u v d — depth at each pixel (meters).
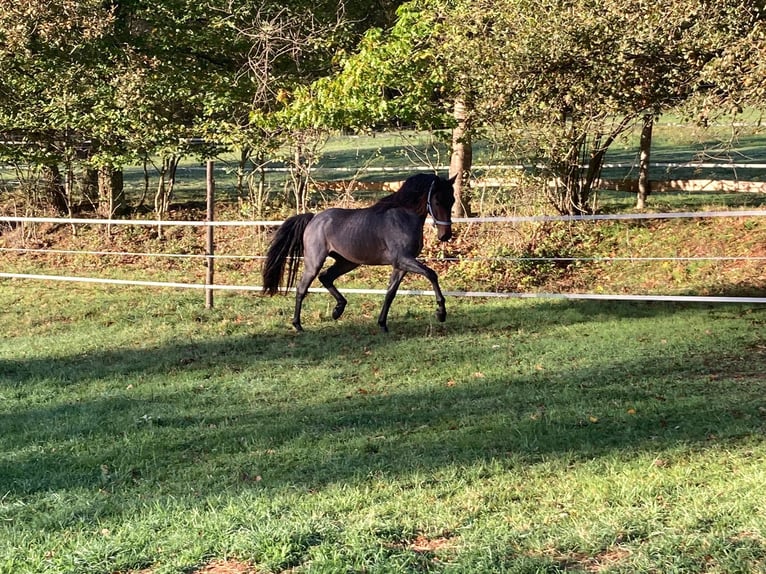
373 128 15.09
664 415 6.73
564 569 4.09
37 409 7.83
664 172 20.03
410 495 5.23
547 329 10.51
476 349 9.58
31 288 14.62
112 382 8.76
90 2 14.94
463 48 11.81
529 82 11.27
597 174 14.86
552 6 10.93
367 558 4.25
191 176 24.80
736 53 9.49
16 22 14.72
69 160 17.12
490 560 4.14
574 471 5.55
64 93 15.84
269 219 16.59
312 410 7.44
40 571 4.31
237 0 15.91
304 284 10.24
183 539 4.59
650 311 11.23
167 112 16.59
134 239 17.38
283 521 4.77
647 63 10.75
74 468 6.15
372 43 13.52
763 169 19.44
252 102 16.09
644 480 5.25
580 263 13.66
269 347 10.13
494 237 14.12
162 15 16.50
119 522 5.01
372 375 8.66
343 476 5.65
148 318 12.03
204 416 7.42
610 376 8.12
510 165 14.02
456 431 6.58
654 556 4.12
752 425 6.33
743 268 12.39
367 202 16.94
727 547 4.16
